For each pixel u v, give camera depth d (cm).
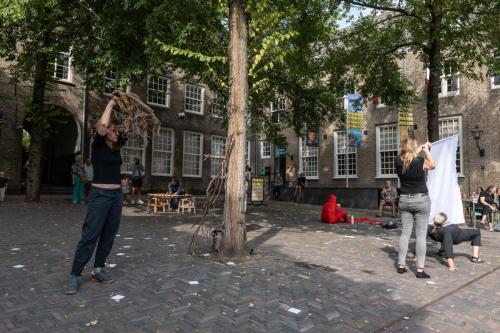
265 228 947
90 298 371
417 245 507
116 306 352
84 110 1908
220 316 336
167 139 2314
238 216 570
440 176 701
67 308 343
